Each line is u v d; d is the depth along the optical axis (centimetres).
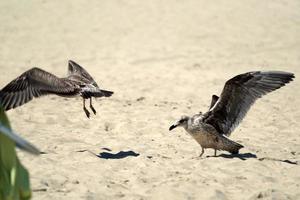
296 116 1689
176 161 1167
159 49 2919
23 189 571
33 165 1096
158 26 3450
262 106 1811
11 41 3133
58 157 1163
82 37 3234
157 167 1125
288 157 1248
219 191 976
